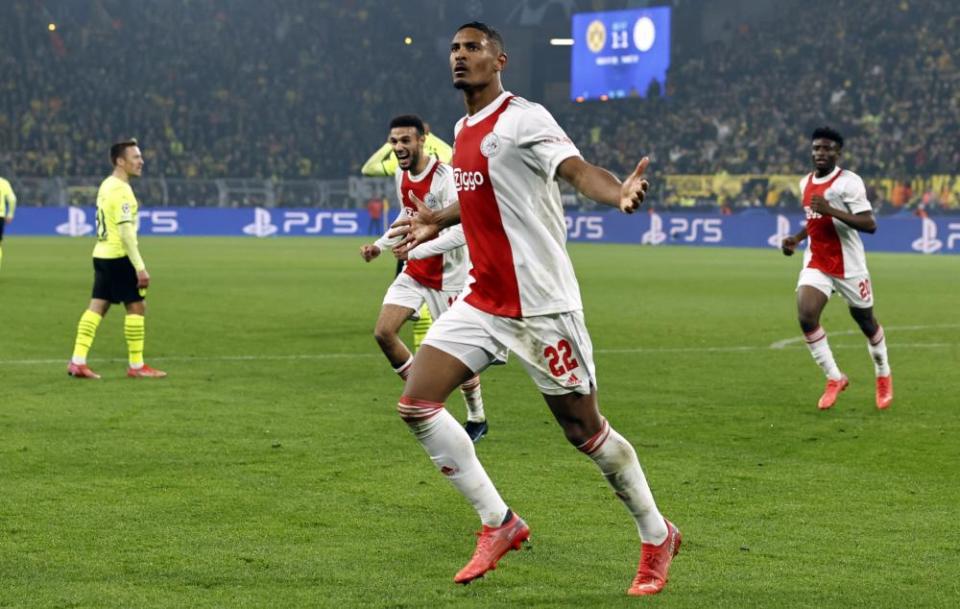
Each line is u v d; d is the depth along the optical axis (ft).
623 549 19.06
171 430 29.01
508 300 16.94
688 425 30.68
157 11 192.24
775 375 40.16
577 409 17.12
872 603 16.30
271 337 49.96
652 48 178.40
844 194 33.01
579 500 22.38
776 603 16.30
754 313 62.69
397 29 204.23
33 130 168.96
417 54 203.10
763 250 138.51
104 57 183.93
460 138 17.08
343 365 41.60
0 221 79.15
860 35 175.32
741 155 167.22
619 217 157.38
